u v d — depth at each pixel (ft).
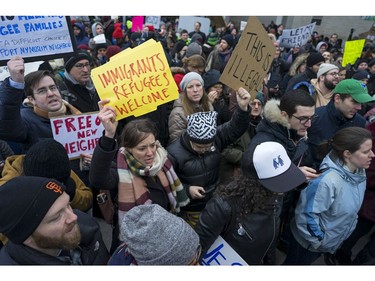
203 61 13.03
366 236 11.07
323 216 6.88
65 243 3.79
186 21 36.91
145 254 3.65
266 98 13.84
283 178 5.06
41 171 4.98
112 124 5.30
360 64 19.76
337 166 6.69
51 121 6.79
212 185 7.41
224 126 8.18
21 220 3.46
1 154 7.79
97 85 5.77
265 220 5.25
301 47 24.23
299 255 7.70
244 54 7.60
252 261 5.50
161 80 6.11
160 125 10.40
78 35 24.68
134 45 22.91
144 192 5.77
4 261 3.72
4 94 5.89
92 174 5.40
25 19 6.65
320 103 11.44
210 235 5.18
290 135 7.55
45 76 6.85
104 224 10.34
